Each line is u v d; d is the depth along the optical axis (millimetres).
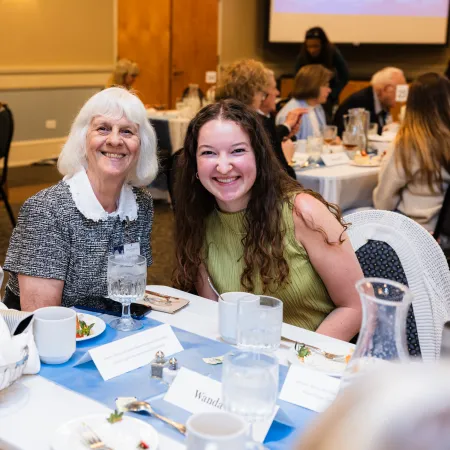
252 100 3592
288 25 9250
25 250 1743
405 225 1905
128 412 1153
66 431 1063
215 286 1883
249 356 1046
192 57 9211
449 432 374
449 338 1117
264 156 1751
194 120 1794
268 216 1774
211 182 1750
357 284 1039
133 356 1345
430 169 3236
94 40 8312
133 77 6277
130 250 1838
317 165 3869
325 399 1205
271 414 1076
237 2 9477
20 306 1827
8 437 1070
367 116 4184
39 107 7914
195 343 1462
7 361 1152
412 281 1873
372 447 376
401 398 388
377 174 3830
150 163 1920
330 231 1777
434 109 3225
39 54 7785
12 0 7414
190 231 1881
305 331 1572
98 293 1820
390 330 992
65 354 1331
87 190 1779
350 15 8945
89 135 1791
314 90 4844
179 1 8930
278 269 1792
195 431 792
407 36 8789
